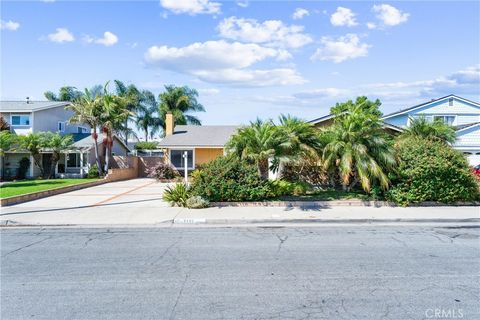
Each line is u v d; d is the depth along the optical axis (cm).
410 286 495
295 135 1377
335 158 1338
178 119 4331
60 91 5028
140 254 672
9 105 3023
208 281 517
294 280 520
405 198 1223
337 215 1070
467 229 916
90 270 574
